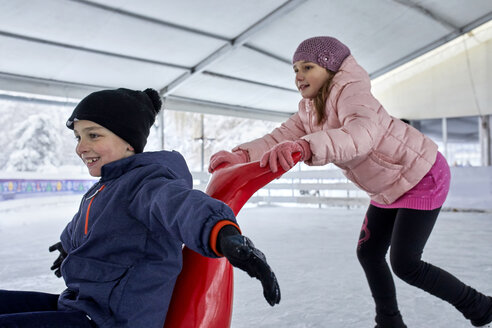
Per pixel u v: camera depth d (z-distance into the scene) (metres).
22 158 18.66
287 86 8.97
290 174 9.24
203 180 9.53
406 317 1.59
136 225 0.76
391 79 10.45
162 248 0.76
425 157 1.34
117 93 0.87
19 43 5.83
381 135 1.31
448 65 9.73
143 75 7.54
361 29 7.20
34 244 3.86
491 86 9.23
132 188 0.77
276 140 1.50
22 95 7.27
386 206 1.43
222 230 0.60
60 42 6.04
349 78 1.32
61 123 19.94
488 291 1.90
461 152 9.80
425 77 10.03
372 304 1.76
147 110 0.92
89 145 0.84
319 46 1.35
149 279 0.74
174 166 0.85
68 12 5.39
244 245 0.56
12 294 0.88
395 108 10.48
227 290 0.80
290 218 6.15
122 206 0.77
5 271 2.63
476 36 9.24
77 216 0.90
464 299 1.35
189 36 6.46
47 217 7.12
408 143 1.33
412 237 1.34
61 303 0.80
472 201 6.65
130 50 6.60
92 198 0.83
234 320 1.61
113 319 0.72
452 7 7.25
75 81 7.25
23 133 18.98
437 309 1.68
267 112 10.41
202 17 6.07
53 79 7.06
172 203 0.67
